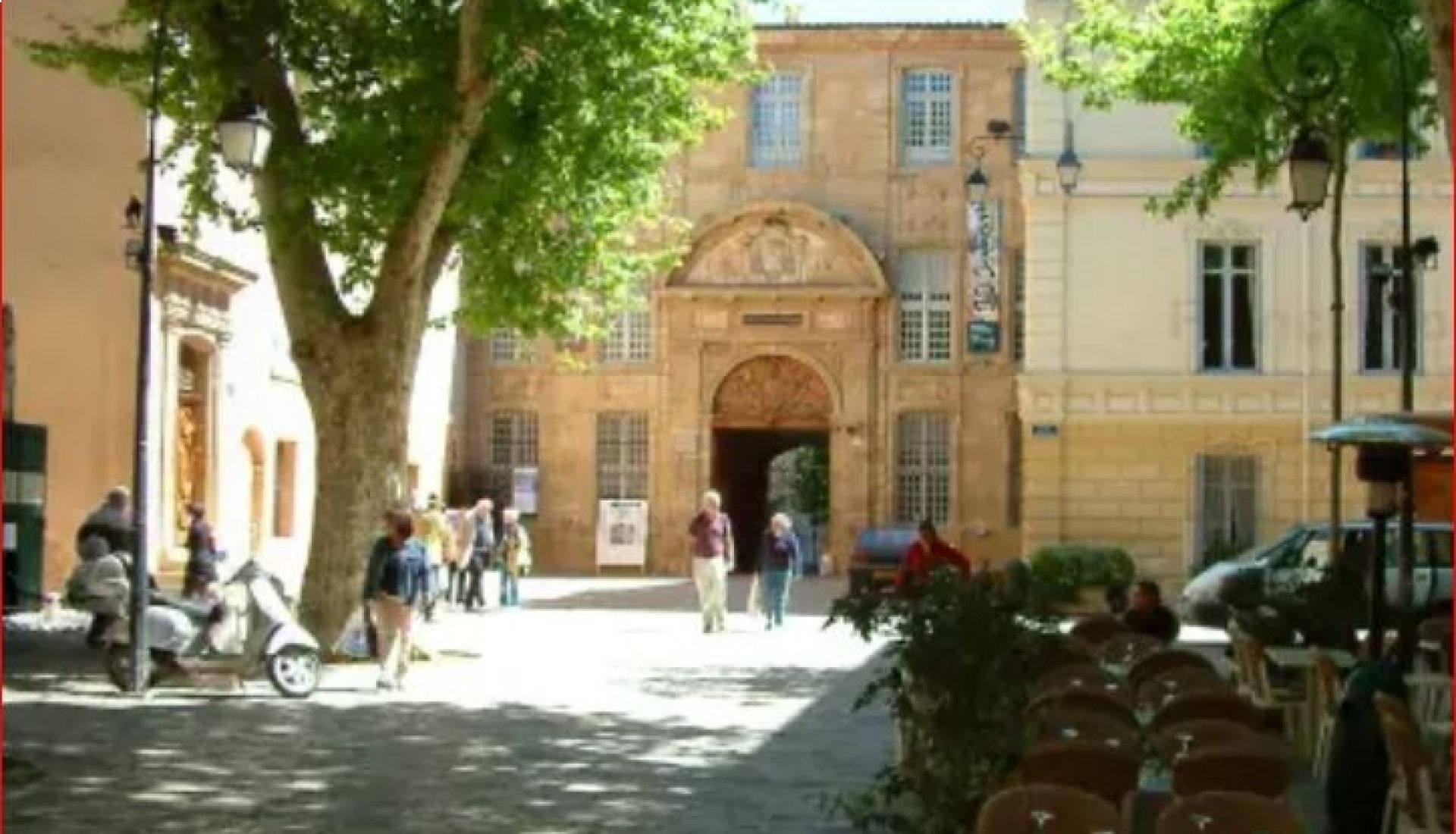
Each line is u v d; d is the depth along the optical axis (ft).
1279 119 88.17
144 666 65.98
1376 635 52.75
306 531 130.82
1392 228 132.26
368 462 78.33
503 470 175.32
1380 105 82.43
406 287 78.64
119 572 68.49
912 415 170.81
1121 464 133.39
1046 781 28.17
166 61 77.41
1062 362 133.28
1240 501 133.28
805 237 171.53
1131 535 133.08
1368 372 132.67
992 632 35.04
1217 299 133.49
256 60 76.28
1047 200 133.18
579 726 59.21
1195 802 22.94
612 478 174.50
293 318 78.48
